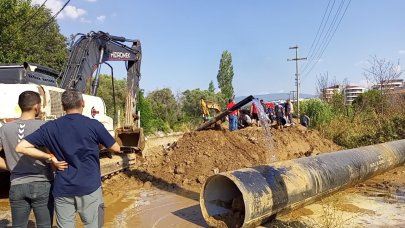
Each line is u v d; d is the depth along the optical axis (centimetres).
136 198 924
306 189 754
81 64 1166
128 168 1170
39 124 483
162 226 716
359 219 753
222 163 1140
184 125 4409
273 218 715
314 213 784
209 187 710
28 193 464
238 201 689
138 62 1388
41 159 442
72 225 450
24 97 486
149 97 5319
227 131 1357
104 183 1064
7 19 1883
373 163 1047
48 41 2695
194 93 6275
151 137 3206
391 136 1775
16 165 467
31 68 958
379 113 2184
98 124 457
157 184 1058
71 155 438
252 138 1352
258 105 1352
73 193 439
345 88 3709
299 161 816
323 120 2414
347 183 919
